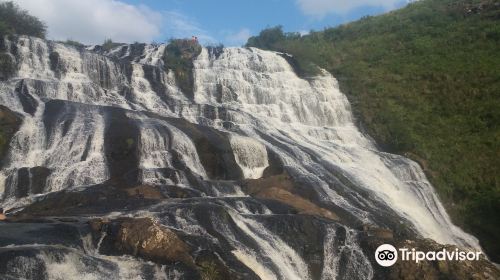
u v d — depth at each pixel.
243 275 16.34
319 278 18.66
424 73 44.88
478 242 28.34
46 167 24.12
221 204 20.88
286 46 52.88
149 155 26.44
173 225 18.53
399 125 39.41
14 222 17.84
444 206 31.34
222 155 28.05
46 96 31.89
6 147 25.03
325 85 45.31
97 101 33.88
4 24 36.41
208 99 40.03
